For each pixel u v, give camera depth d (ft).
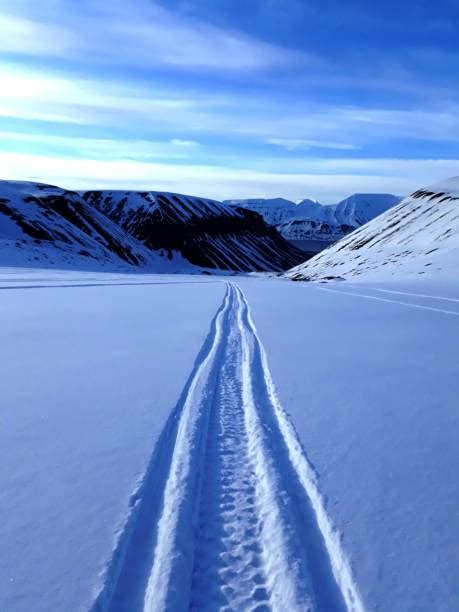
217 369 24.47
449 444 14.55
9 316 44.78
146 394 19.43
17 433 14.97
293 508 10.78
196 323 42.45
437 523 10.11
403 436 15.17
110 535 9.46
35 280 109.29
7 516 10.07
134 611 7.58
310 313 53.78
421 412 17.61
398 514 10.45
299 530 9.95
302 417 16.90
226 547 9.33
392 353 29.25
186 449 13.79
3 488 11.32
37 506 10.51
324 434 15.26
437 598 7.88
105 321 42.39
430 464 13.07
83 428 15.47
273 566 8.71
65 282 106.22
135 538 9.57
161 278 177.58
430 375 23.48
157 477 12.19
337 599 8.00
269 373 23.66
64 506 10.53
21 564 8.52
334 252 408.05
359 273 248.73
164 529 9.77
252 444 14.47
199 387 20.56
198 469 12.62
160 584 8.10
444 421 16.63
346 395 19.80
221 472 12.56
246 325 42.27
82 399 18.69
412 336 36.29
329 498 11.11
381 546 9.28
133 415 16.81
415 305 65.67
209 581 8.39
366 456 13.57
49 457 13.17
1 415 16.65
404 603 7.77
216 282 156.25
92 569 8.43
